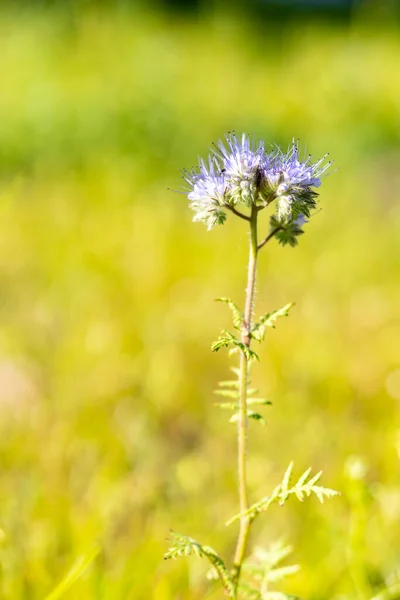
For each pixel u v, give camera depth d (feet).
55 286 28.86
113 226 35.14
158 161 47.96
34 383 21.99
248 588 11.32
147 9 90.58
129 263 31.07
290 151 11.77
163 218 36.50
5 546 14.38
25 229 33.35
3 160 44.93
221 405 11.30
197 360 24.02
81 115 49.85
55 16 76.43
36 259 31.07
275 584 14.52
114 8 84.84
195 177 11.46
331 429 20.31
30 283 29.19
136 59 68.74
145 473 18.56
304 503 17.01
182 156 49.01
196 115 54.49
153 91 57.26
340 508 16.76
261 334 10.90
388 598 13.48
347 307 28.45
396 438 17.95
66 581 12.36
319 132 55.88
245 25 92.32
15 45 67.77
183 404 21.91
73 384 22.18
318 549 15.56
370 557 15.31
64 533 15.51
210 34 88.02
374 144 53.16
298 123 57.52
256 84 66.49
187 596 14.23
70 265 30.50
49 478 17.70
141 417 20.57
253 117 56.75
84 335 24.97
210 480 18.21
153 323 26.25
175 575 14.62
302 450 19.51
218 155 11.67
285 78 70.74
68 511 16.07
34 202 37.63
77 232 33.86
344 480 17.12
